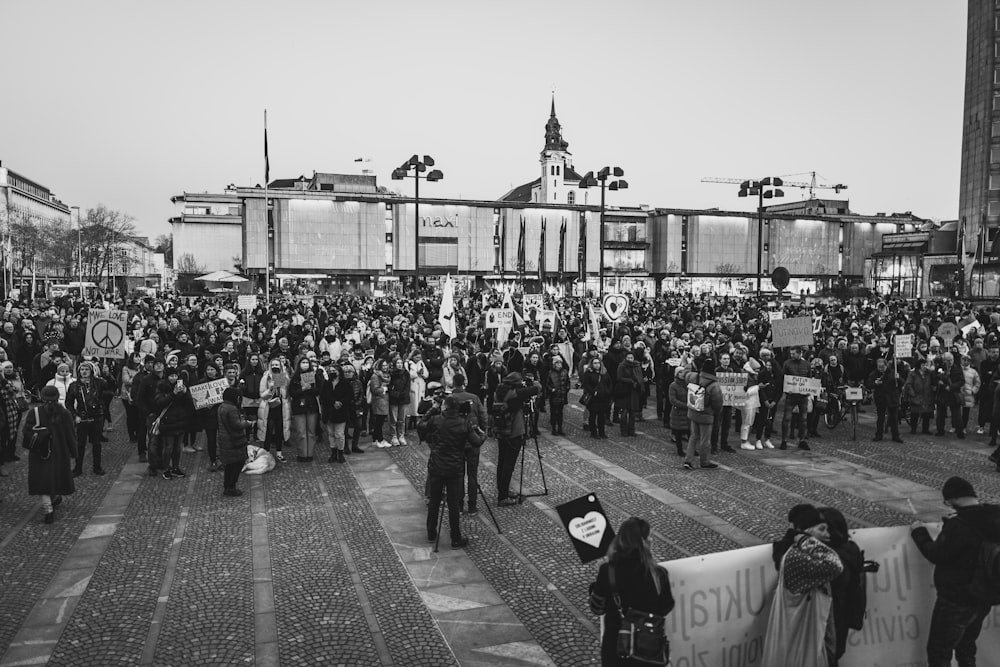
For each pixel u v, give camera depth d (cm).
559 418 1509
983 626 558
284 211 8500
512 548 846
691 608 502
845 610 492
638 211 10325
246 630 644
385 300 4994
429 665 584
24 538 879
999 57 6938
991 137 6988
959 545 501
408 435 1501
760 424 1363
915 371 1473
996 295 6241
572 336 2378
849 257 10681
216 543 863
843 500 1016
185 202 13362
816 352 1848
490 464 1262
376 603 698
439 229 8994
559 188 16200
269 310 3431
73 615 674
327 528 920
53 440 933
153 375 1194
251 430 1302
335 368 1278
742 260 10131
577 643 620
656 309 3875
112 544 859
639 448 1377
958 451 1331
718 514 955
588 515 496
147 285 10638
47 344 1772
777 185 3897
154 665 586
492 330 2256
